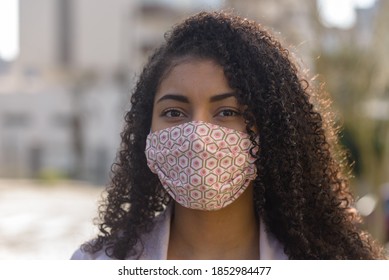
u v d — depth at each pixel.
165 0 40.94
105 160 43.34
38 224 19.08
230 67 2.56
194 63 2.59
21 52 49.12
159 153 2.65
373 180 11.97
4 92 46.53
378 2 11.49
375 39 11.53
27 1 48.84
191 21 2.73
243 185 2.67
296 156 2.67
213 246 2.72
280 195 2.69
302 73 2.92
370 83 11.62
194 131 2.55
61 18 47.97
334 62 11.38
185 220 2.73
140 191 2.90
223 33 2.66
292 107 2.69
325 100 3.04
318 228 2.79
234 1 10.20
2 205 25.20
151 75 2.78
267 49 2.73
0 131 46.25
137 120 2.88
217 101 2.57
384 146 12.03
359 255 2.82
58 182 37.25
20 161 45.88
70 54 47.38
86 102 44.44
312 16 11.34
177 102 2.61
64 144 45.31
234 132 2.58
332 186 2.88
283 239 2.75
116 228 2.87
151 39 41.75
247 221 2.74
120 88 43.12
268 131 2.63
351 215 2.96
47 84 47.84
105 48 45.28
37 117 45.84
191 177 2.57
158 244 2.75
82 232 17.14
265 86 2.66
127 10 43.41
